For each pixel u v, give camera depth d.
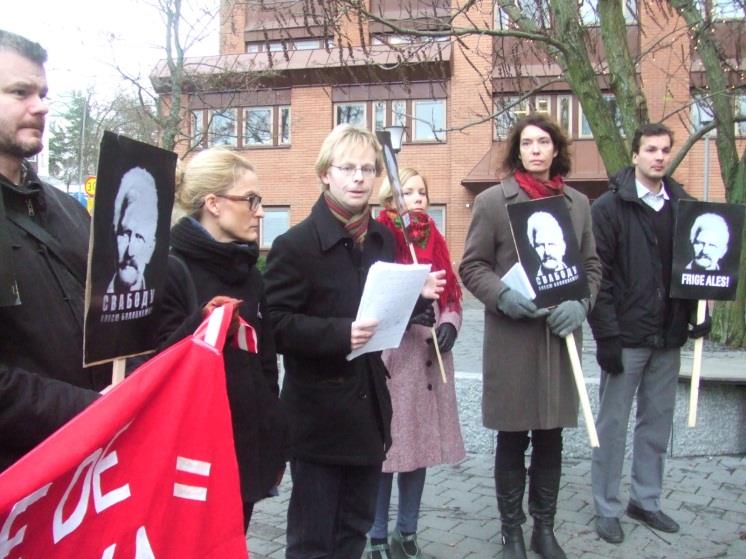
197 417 1.65
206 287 2.24
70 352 1.85
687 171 17.12
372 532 3.46
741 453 5.04
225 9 12.16
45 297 1.81
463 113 17.94
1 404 1.57
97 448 1.52
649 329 3.62
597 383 4.96
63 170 23.06
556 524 3.87
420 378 3.54
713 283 3.59
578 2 6.59
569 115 18.14
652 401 3.78
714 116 6.95
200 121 17.84
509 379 3.29
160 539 1.58
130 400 1.56
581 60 6.05
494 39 8.01
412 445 3.41
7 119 1.78
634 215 3.64
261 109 20.19
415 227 3.62
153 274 1.92
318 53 18.75
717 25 7.53
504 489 3.41
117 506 1.56
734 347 7.21
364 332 2.42
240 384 2.16
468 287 3.40
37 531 1.49
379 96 18.92
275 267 2.60
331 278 2.60
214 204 2.32
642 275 3.61
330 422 2.56
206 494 1.65
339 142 2.64
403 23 7.09
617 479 3.68
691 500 4.20
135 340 1.88
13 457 1.68
